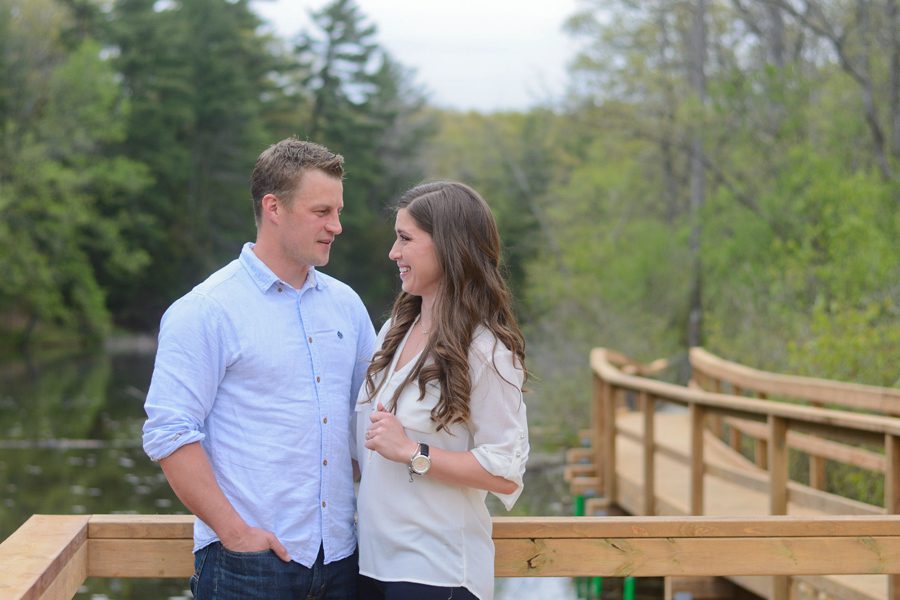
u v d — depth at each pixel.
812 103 19.16
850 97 18.30
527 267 27.28
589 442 13.64
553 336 22.69
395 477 2.83
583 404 18.88
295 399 2.84
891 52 17.80
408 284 2.89
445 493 2.80
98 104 39.50
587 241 26.05
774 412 5.80
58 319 43.78
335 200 2.87
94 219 41.91
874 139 17.55
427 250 2.85
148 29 49.78
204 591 2.81
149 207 49.03
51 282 39.28
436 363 2.75
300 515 2.81
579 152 31.08
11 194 35.75
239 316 2.81
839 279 12.88
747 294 16.11
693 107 20.52
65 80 38.88
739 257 18.00
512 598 9.28
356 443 3.02
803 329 12.60
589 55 25.03
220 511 2.69
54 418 21.47
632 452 10.93
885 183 16.23
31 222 37.78
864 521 3.24
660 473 9.51
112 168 42.59
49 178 37.41
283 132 56.09
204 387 2.76
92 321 42.72
